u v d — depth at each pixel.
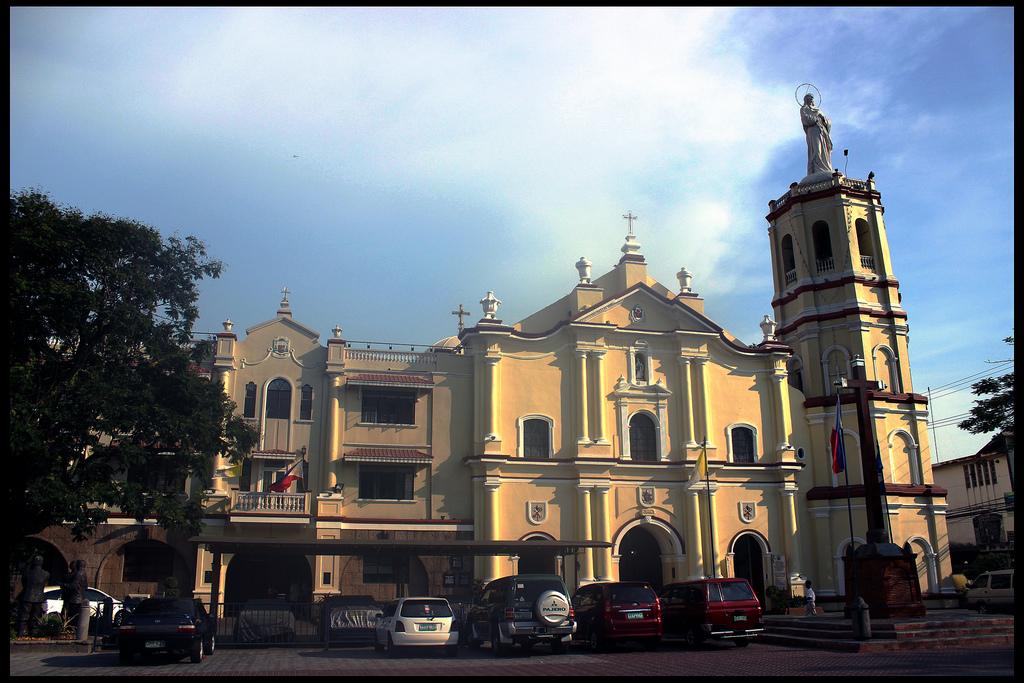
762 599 41.41
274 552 31.23
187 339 29.72
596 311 41.81
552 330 41.06
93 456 27.44
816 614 35.38
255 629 26.19
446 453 38.59
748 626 25.42
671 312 43.41
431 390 39.06
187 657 21.75
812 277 46.34
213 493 34.84
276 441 36.59
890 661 19.81
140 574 33.91
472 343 40.28
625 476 40.44
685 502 40.88
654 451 41.47
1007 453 42.41
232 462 31.28
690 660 21.41
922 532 42.81
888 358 45.22
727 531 41.44
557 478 39.34
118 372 28.06
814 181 47.78
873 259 46.53
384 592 35.72
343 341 38.16
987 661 18.95
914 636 24.41
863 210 47.06
